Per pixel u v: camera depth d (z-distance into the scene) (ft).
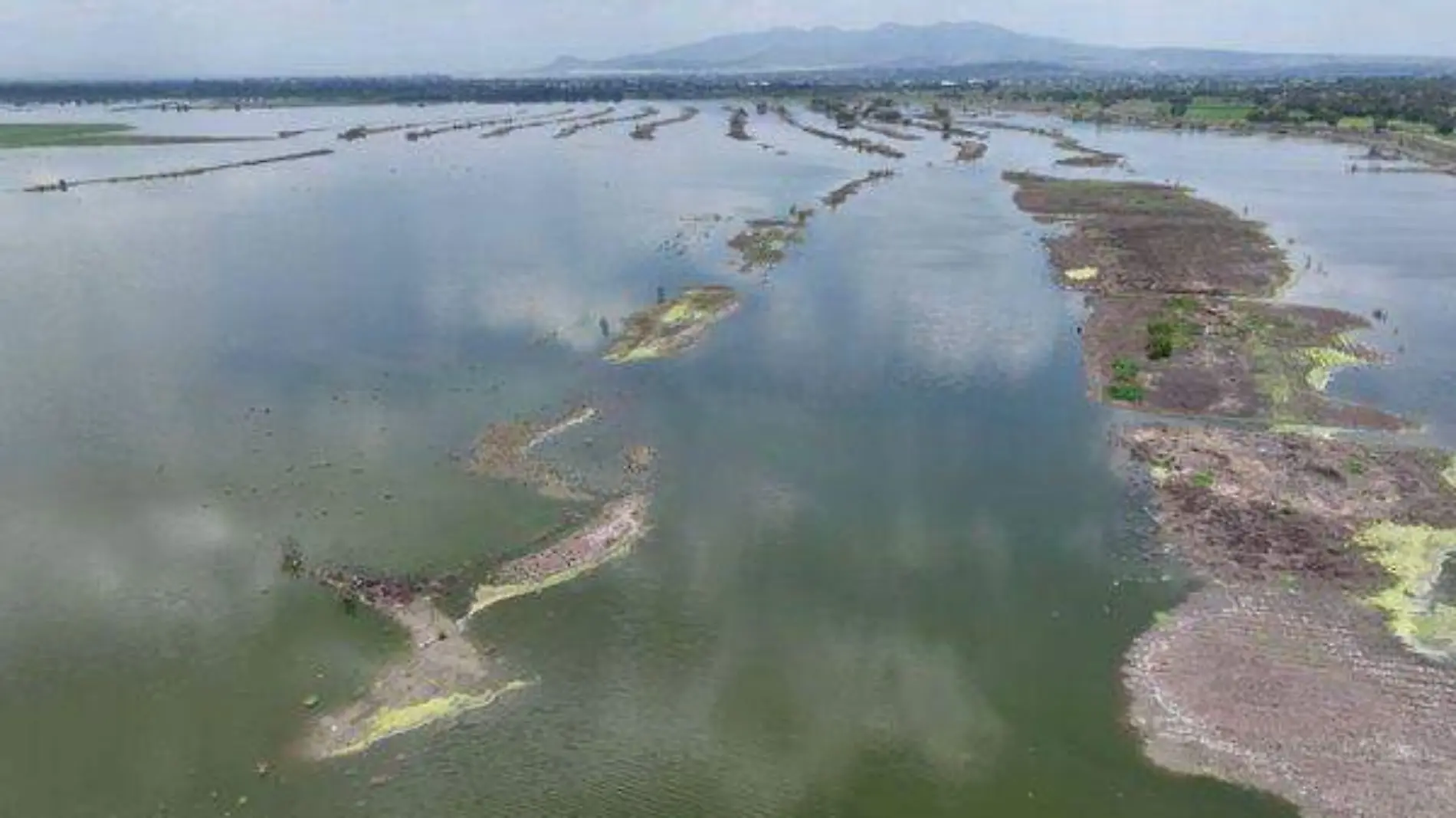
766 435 157.79
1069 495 138.82
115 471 145.89
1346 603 114.42
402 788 89.71
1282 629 110.01
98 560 123.24
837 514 134.41
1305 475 143.02
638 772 91.97
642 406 168.45
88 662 104.88
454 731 96.32
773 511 135.03
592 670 104.53
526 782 90.63
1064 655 106.83
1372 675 102.83
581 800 88.84
